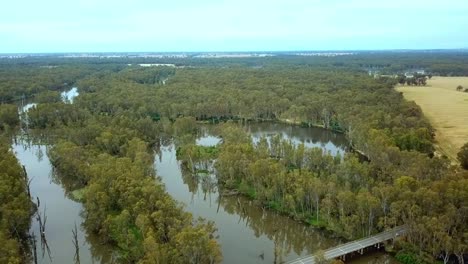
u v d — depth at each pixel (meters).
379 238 94.75
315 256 83.50
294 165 142.62
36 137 197.50
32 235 102.75
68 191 132.62
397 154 134.75
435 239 86.19
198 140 195.25
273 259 94.44
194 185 142.25
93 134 168.75
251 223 118.00
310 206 112.50
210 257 81.06
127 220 93.75
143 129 186.50
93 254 97.69
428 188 99.12
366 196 98.50
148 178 112.50
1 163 118.38
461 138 179.88
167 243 83.56
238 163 131.75
